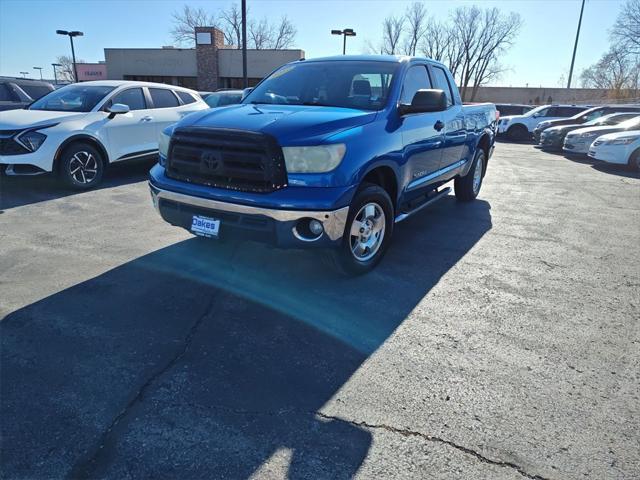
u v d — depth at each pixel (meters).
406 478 2.04
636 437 2.33
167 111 8.80
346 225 3.78
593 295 4.03
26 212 6.08
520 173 11.28
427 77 5.35
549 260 4.88
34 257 4.50
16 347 2.97
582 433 2.35
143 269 4.27
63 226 5.51
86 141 7.43
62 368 2.77
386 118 4.22
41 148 6.80
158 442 2.22
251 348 3.04
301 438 2.27
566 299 3.93
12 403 2.46
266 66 35.03
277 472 2.06
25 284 3.89
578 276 4.45
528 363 2.96
